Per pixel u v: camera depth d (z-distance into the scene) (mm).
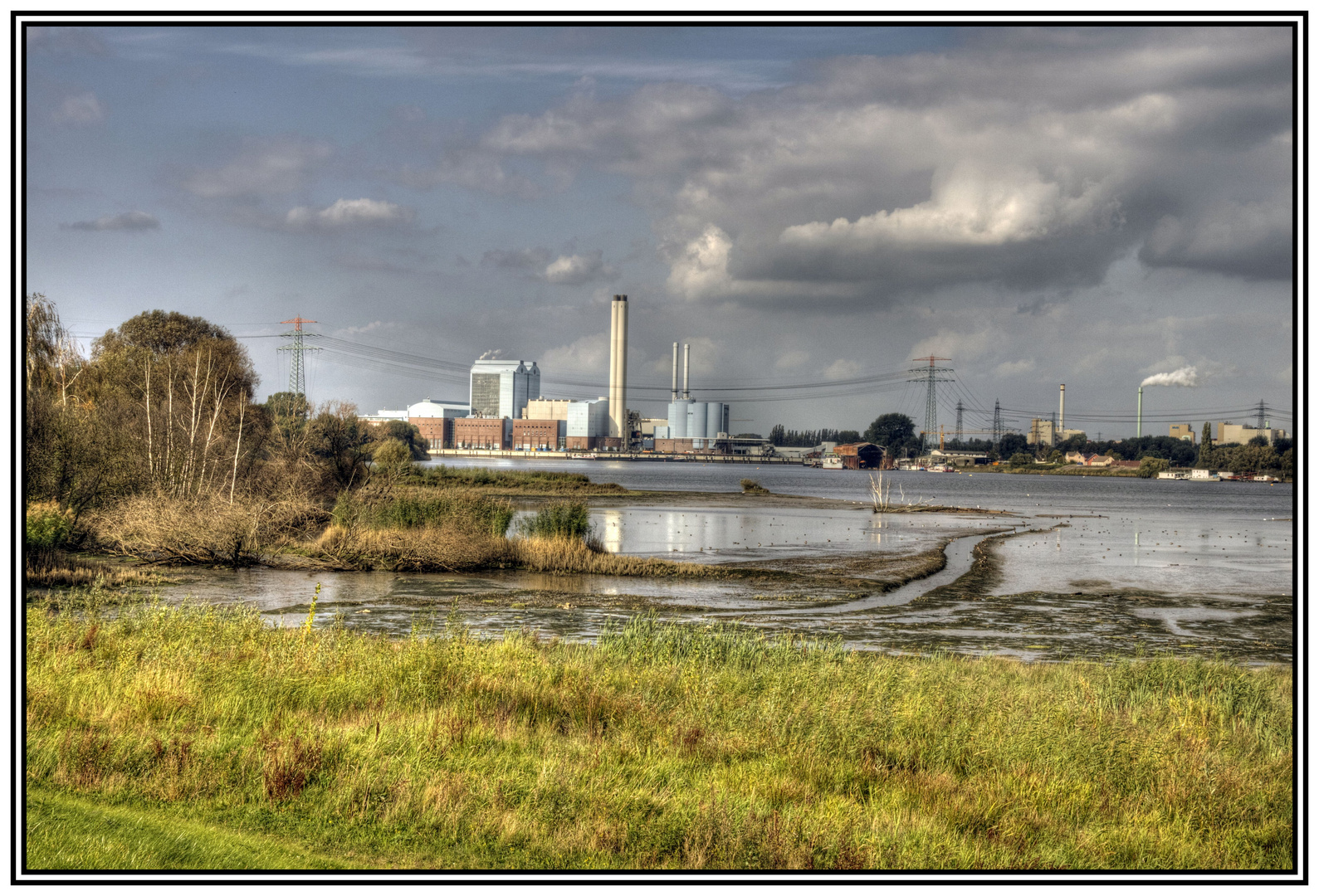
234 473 46750
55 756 10008
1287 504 138125
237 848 8023
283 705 13086
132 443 46250
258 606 28359
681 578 38594
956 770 11883
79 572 31188
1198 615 32438
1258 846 9570
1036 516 90000
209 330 95875
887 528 69625
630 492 108562
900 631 27781
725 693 15070
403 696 13844
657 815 9281
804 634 26578
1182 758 11883
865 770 11469
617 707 13789
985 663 20453
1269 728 14180
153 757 10328
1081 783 11141
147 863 7469
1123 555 54031
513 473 118375
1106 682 18000
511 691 14086
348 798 9344
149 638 16953
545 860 8102
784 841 8617
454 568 38562
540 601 31047
